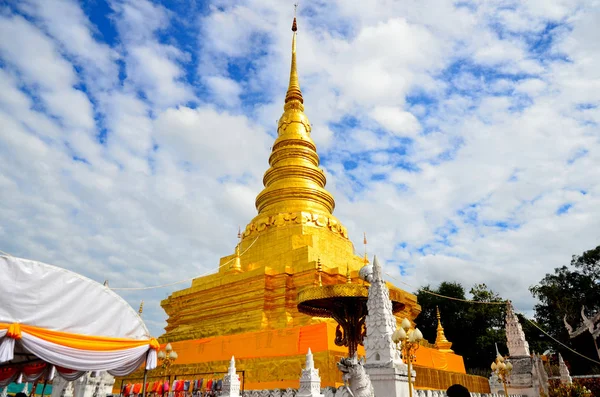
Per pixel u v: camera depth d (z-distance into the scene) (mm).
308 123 39719
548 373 37656
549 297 53531
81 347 9500
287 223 31453
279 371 19969
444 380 23484
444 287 52281
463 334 50156
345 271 27016
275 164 37719
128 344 10305
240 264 30375
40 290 9156
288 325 24188
